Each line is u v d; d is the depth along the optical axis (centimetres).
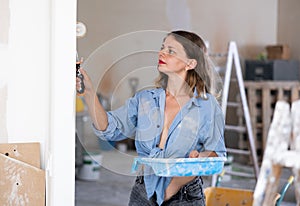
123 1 902
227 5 909
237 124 812
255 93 787
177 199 286
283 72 820
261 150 788
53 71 256
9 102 256
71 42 256
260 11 923
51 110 258
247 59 899
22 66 256
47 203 258
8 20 254
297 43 878
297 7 878
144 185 292
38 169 256
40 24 257
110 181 694
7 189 251
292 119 194
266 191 195
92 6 891
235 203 363
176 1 901
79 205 570
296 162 191
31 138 259
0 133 256
